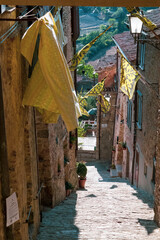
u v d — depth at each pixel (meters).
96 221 9.09
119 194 13.67
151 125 12.50
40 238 7.50
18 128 5.75
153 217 9.80
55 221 8.85
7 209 4.25
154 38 10.89
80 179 16.61
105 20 85.00
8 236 4.48
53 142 10.29
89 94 13.73
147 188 13.35
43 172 9.80
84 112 13.91
